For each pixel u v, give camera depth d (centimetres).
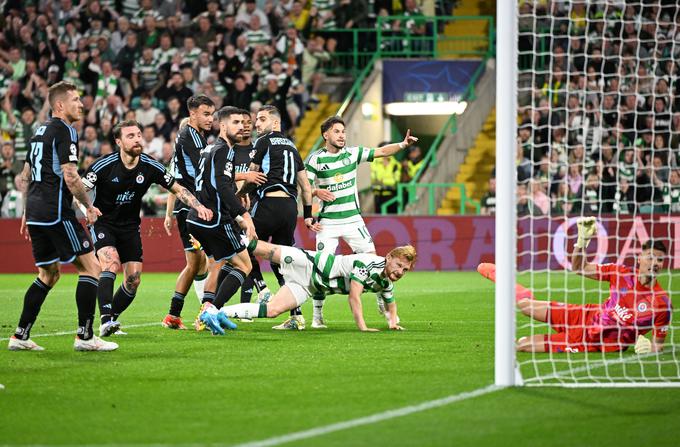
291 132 6956
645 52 6838
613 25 6919
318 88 7619
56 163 2345
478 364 2242
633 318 2416
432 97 7625
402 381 2016
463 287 4888
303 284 2834
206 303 2794
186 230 2969
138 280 2783
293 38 7088
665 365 2273
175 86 6719
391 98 7662
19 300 4206
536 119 6619
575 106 6662
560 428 1608
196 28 7056
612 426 1623
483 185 7062
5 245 6238
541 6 6950
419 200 6856
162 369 2170
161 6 7206
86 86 6988
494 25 8056
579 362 2297
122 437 1544
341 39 7769
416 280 5406
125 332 2917
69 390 1922
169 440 1521
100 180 2658
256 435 1548
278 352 2445
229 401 1812
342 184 3162
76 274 6197
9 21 7088
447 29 8175
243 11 7125
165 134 6625
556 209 6084
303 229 6231
